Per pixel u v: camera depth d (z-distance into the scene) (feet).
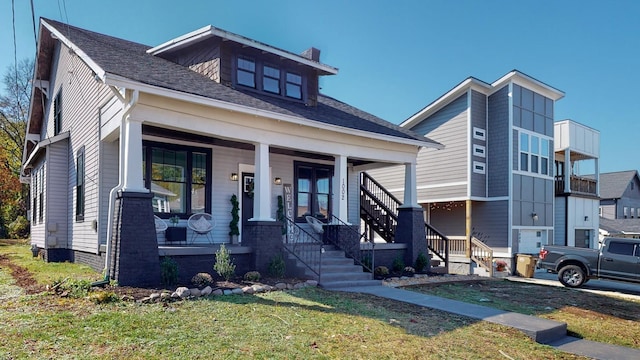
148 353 14.87
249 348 16.07
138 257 25.05
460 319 22.77
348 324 20.25
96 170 33.53
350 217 49.98
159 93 26.13
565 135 74.38
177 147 35.83
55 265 36.58
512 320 22.70
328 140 37.14
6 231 91.40
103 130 32.30
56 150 43.50
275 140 33.40
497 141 61.31
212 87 32.53
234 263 30.01
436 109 64.80
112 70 25.44
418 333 19.67
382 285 33.17
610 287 43.98
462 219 64.49
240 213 39.09
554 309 27.89
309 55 48.19
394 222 49.39
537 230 63.36
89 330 16.84
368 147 40.24
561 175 78.23
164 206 34.86
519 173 60.90
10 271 33.45
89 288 23.41
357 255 37.32
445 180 62.95
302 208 44.42
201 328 17.95
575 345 20.33
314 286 29.50
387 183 72.64
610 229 102.01
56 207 42.96
